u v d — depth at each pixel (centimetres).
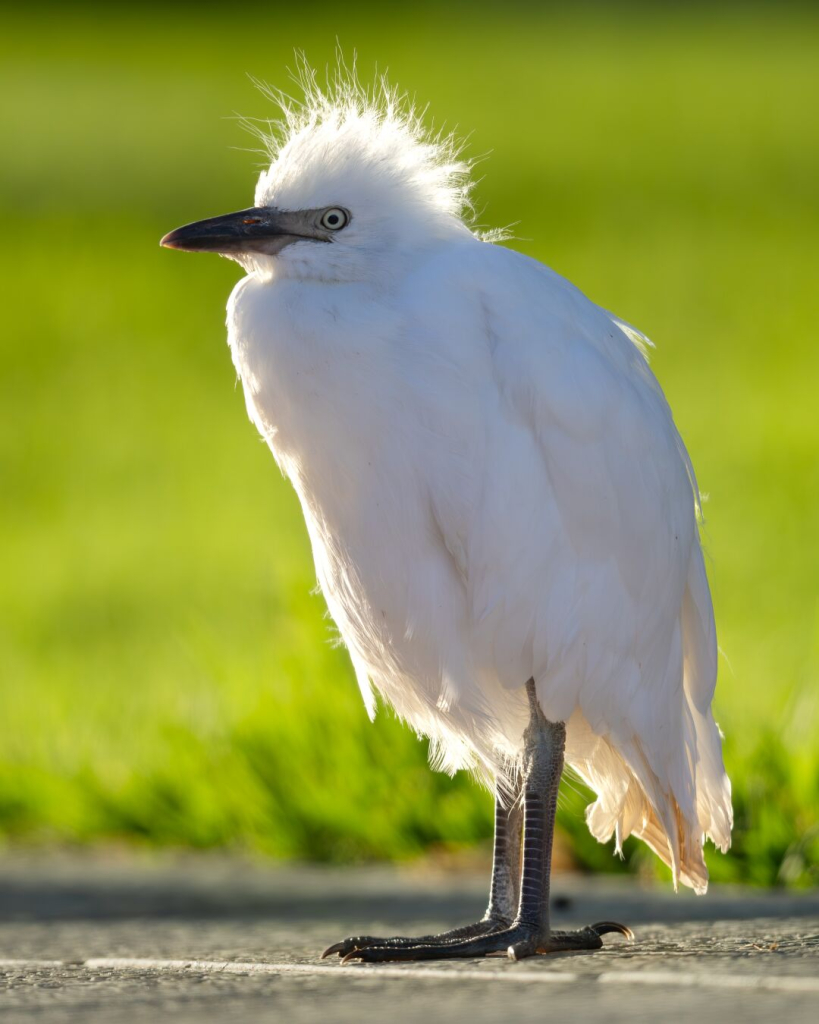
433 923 823
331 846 1144
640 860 1037
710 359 3111
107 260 4150
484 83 6166
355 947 609
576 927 765
